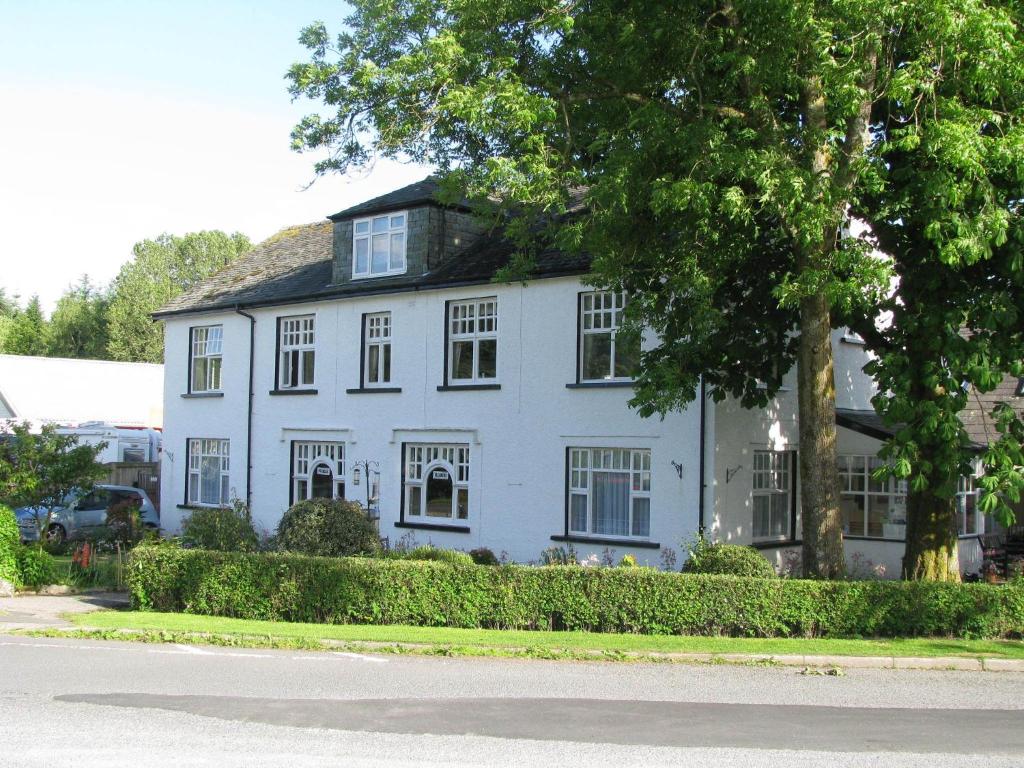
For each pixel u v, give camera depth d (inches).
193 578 623.8
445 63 533.6
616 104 590.6
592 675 432.8
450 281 889.5
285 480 1045.8
